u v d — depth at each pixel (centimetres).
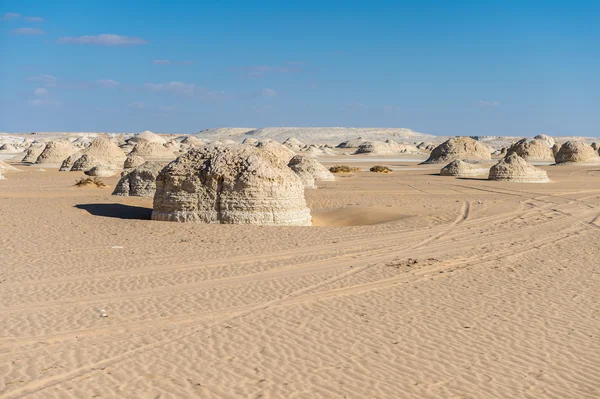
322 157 8631
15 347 848
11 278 1226
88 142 12175
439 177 4400
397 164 6656
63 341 874
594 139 18938
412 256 1474
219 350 845
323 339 894
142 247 1546
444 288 1184
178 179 1933
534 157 6425
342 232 1786
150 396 698
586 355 845
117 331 920
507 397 714
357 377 762
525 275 1294
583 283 1228
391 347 866
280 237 1684
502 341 896
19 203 2422
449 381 755
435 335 917
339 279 1247
